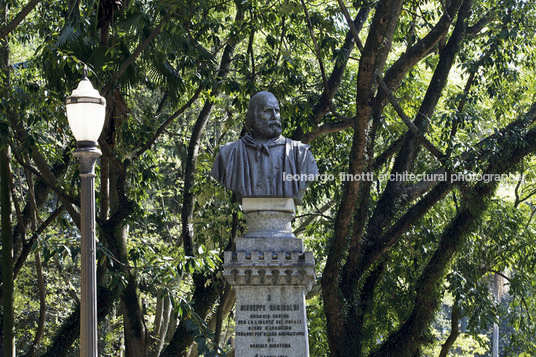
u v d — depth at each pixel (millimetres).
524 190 22641
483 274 17984
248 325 10422
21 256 15867
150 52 14711
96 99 8672
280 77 16547
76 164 14789
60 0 16516
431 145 14047
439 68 17375
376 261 16984
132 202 16062
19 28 17188
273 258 10359
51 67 14328
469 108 17750
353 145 13039
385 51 12695
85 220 8539
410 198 17203
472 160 14922
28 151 14453
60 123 13883
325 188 19266
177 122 23047
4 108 13359
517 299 19578
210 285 16703
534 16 17219
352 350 15023
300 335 10422
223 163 10586
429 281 15508
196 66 15031
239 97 15984
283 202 10609
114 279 13398
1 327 17266
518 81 18891
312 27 16422
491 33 17578
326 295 14625
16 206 15875
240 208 15984
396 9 11789
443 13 16719
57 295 24969
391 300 18562
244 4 15578
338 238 14094
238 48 22172
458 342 28266
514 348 18719
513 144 15266
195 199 18438
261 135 10742
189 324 12406
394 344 15531
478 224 15344
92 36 14250
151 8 14109
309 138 17594
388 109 18672
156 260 12992
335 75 17250
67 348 15969
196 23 15852
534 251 17969
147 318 24906
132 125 15656
